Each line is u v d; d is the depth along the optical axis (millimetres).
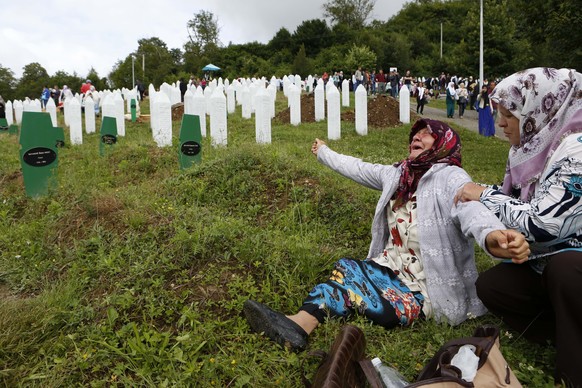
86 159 7945
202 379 2619
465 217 2711
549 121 2600
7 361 2730
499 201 2670
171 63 73875
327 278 3666
